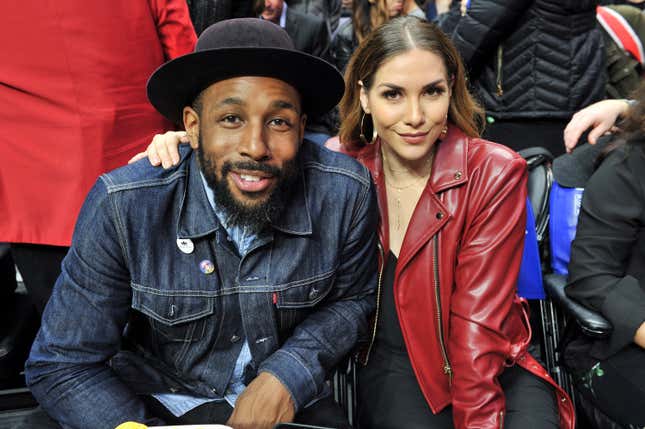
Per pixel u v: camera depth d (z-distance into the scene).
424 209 1.54
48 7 1.62
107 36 1.70
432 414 1.55
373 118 1.55
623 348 1.60
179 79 1.20
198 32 2.28
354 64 1.56
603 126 1.79
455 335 1.49
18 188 1.77
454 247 1.52
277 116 1.19
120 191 1.25
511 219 1.50
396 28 1.46
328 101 1.32
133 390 1.40
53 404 1.26
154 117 1.87
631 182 1.66
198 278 1.29
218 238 1.29
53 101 1.71
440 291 1.54
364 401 1.63
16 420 1.97
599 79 2.46
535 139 2.51
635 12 2.58
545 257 1.96
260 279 1.32
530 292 1.81
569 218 1.85
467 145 1.56
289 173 1.23
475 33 2.38
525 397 1.51
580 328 1.76
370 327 1.63
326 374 1.38
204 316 1.31
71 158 1.74
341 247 1.40
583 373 1.72
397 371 1.64
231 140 1.19
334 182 1.41
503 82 2.47
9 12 1.61
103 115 1.73
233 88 1.16
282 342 1.41
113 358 1.45
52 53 1.67
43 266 1.88
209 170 1.22
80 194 1.77
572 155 1.89
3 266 2.09
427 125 1.47
